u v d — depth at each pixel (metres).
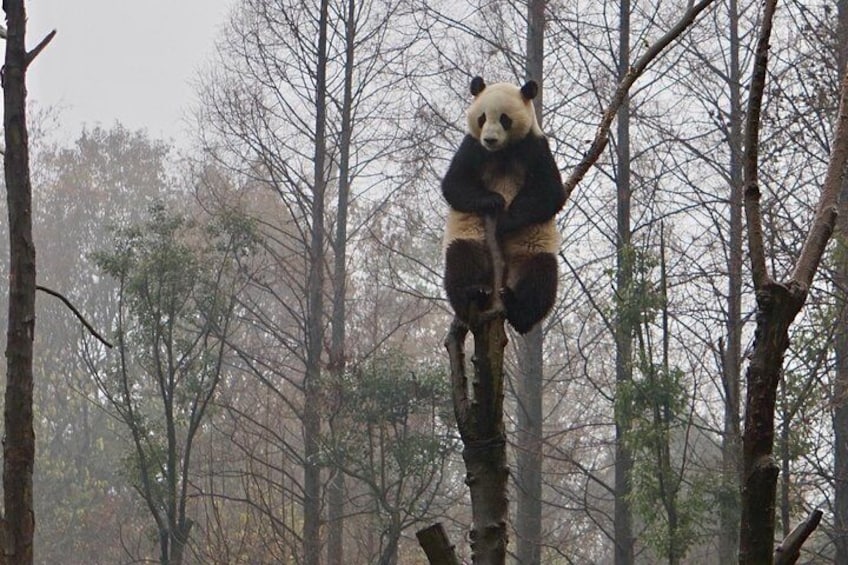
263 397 37.34
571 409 42.94
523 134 8.93
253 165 30.98
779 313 4.66
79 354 42.03
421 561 29.92
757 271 4.71
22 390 8.83
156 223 25.19
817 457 19.14
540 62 27.36
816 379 18.38
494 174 9.04
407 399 22.38
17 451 8.77
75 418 43.34
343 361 23.73
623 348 20.80
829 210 4.87
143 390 34.91
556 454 36.25
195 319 25.75
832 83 19.75
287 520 30.30
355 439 23.17
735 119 23.17
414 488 23.70
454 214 8.63
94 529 36.88
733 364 19.41
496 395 5.58
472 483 5.59
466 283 8.26
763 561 4.62
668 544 18.64
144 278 24.30
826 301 18.89
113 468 39.22
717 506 20.69
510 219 8.34
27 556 8.71
